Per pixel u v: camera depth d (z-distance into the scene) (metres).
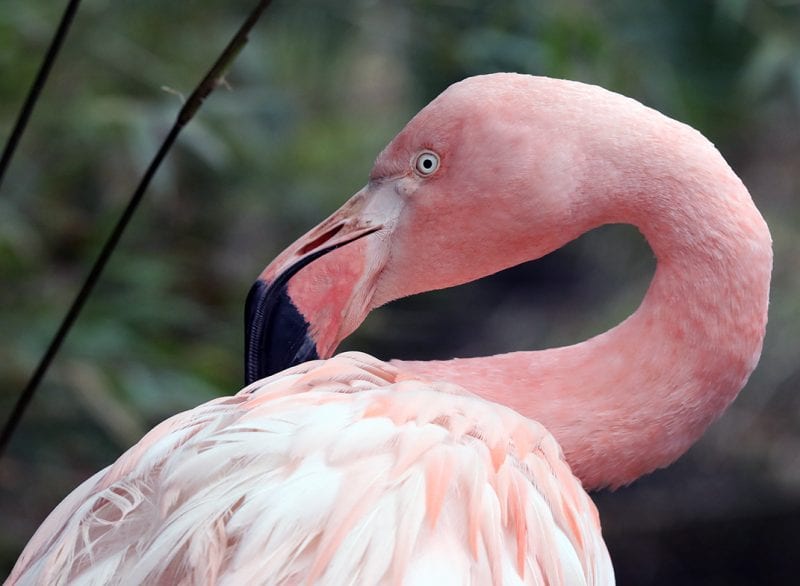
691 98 7.57
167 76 6.85
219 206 7.88
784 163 9.16
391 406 2.68
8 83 6.37
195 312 6.60
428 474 2.53
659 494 9.98
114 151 6.76
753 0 7.02
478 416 2.75
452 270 3.41
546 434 2.93
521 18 6.64
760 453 9.28
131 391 5.71
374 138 9.64
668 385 3.16
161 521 2.49
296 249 3.44
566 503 2.81
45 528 2.91
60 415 6.11
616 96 3.34
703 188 3.19
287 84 8.40
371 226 3.43
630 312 9.39
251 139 7.32
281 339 3.33
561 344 9.92
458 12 7.12
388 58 9.56
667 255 3.21
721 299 3.14
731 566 9.83
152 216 7.34
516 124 3.29
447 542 2.48
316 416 2.63
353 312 3.41
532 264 10.92
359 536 2.41
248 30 3.10
